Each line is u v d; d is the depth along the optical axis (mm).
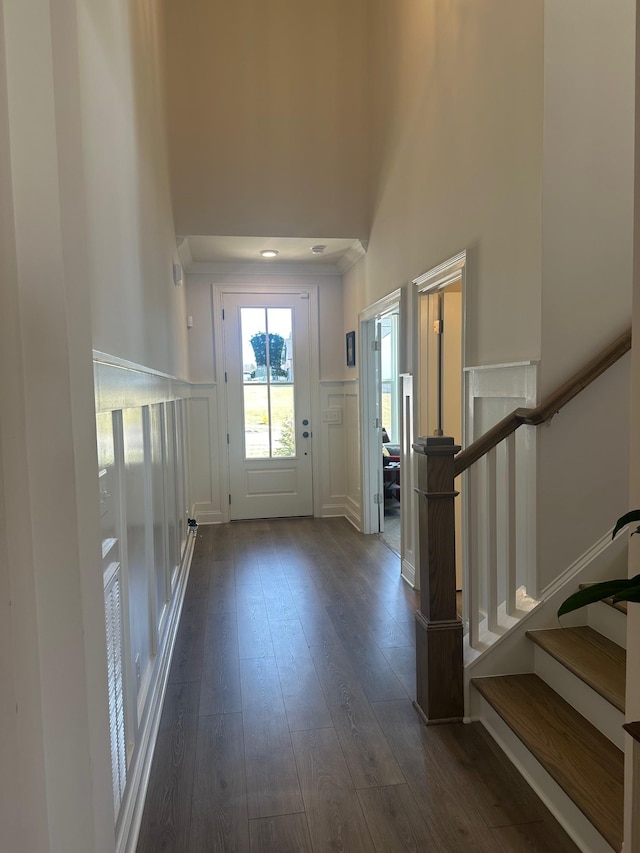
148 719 2035
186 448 4613
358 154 4426
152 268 2701
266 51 4281
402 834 1638
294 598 3523
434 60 3049
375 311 4289
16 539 925
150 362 2543
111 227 1689
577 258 2125
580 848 1569
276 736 2111
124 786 1593
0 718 841
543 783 1765
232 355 5477
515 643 2176
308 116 4355
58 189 1007
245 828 1673
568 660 1941
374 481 5020
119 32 1938
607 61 2098
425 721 2170
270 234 4352
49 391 1020
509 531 2219
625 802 1190
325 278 5566
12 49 972
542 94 2064
